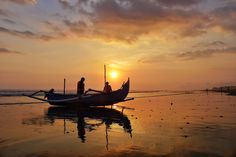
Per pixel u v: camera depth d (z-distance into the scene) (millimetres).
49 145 8094
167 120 13453
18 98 37438
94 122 13273
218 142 8172
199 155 6750
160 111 18438
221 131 10125
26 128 11320
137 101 31938
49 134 9930
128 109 20531
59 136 9531
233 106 22406
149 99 37469
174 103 27094
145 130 10570
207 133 9703
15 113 17688
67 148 7688
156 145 7902
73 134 9930
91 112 18453
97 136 9516
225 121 12883
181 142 8250
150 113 17141
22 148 7715
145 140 8641
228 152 7016
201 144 7922
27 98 37375
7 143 8344
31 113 17766
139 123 12578
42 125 12258
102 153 7113
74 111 19281
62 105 22766
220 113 16594
